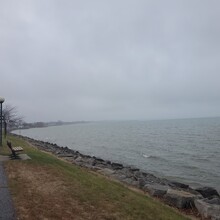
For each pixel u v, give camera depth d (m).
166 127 142.75
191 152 43.44
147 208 10.62
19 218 7.77
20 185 10.88
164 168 30.94
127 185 17.55
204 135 76.31
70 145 64.69
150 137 76.56
